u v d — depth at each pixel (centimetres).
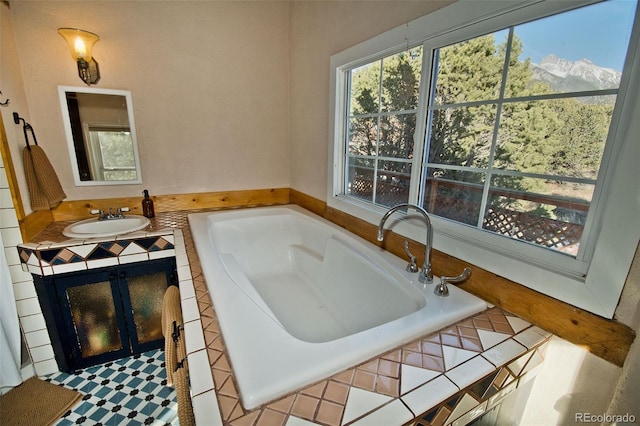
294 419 71
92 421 165
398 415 73
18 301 180
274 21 254
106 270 191
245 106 260
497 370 90
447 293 124
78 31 189
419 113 148
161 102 232
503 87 115
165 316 118
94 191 225
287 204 287
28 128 187
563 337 100
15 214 172
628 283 85
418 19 138
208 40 237
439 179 147
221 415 72
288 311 190
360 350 91
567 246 103
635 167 81
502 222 123
